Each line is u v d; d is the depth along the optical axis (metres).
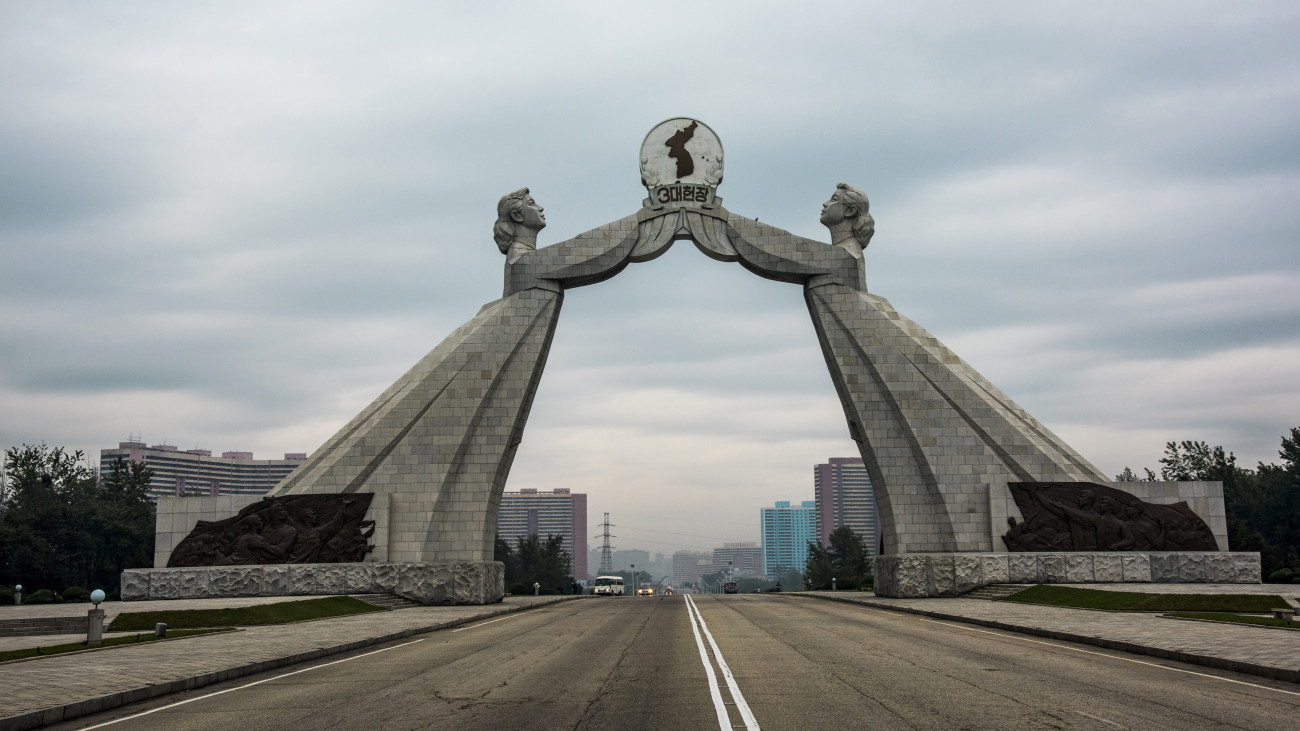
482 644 23.41
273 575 41.75
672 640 23.33
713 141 49.78
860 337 47.25
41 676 16.70
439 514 44.12
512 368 46.03
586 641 23.56
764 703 13.30
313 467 44.34
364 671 18.11
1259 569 43.41
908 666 17.47
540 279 47.16
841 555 119.88
